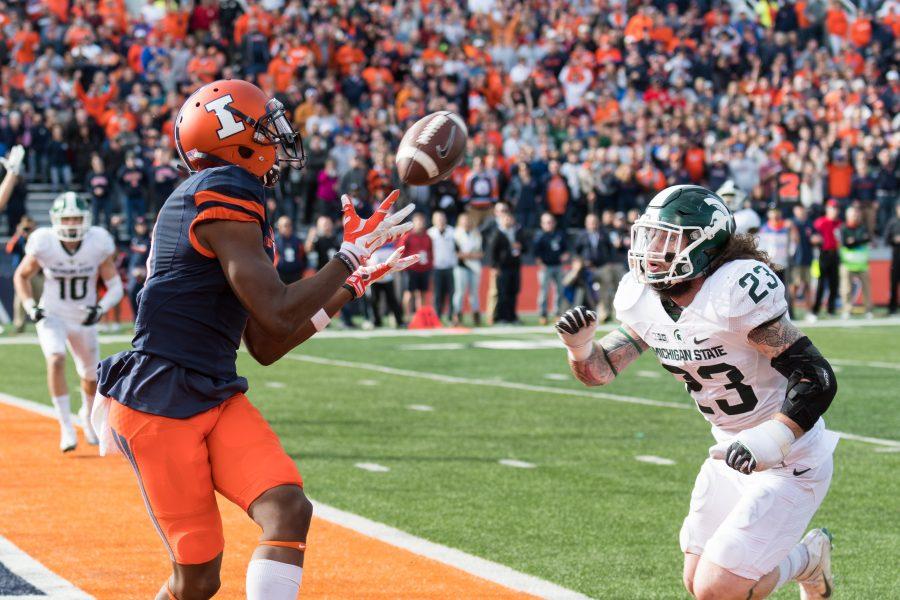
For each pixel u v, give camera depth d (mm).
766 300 13117
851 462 28016
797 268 70312
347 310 66375
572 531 21359
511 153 79125
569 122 82438
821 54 93625
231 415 12391
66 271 28812
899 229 72438
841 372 45281
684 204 13281
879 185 81812
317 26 82250
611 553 19891
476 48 86250
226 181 12078
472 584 18016
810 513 13766
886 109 90125
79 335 29047
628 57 88188
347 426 32906
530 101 84438
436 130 14312
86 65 74375
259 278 11805
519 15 90188
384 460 27984
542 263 69250
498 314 68938
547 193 74688
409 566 19000
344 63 82438
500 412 35625
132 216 68375
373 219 12469
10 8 78375
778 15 97500
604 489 24922
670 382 42906
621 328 14953
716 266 13555
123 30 80000
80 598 17219
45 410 35719
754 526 13484
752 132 79688
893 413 35500
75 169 71375
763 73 93062
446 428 32656
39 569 18734
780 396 13766
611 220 69438
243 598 17359
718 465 14234
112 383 12484
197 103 12867
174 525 12297
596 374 14695
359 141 75375
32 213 72000
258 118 12867
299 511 11883
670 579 18359
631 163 75812
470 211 72375
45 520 22047
